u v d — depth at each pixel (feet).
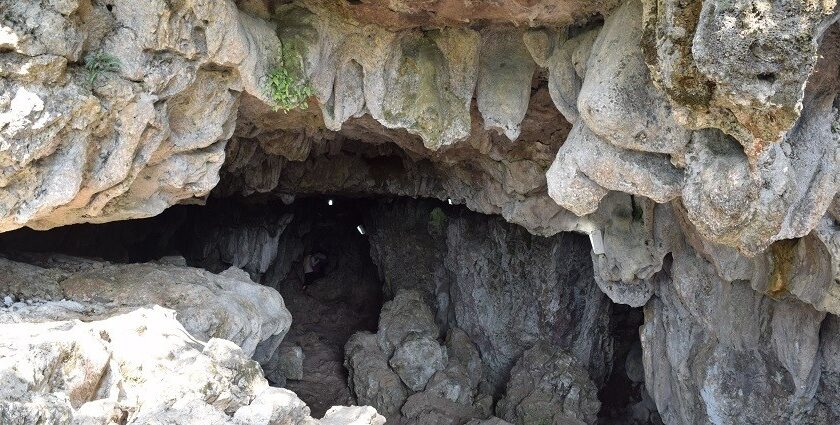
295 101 25.14
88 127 19.95
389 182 46.57
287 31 25.04
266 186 42.78
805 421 33.45
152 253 47.21
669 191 22.88
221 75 23.53
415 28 26.73
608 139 22.25
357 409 26.32
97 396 20.04
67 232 38.06
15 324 21.21
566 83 25.80
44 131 18.75
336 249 66.85
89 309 25.86
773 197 20.51
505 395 48.21
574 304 51.01
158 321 24.17
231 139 35.81
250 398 22.49
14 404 15.74
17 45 17.42
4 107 17.84
